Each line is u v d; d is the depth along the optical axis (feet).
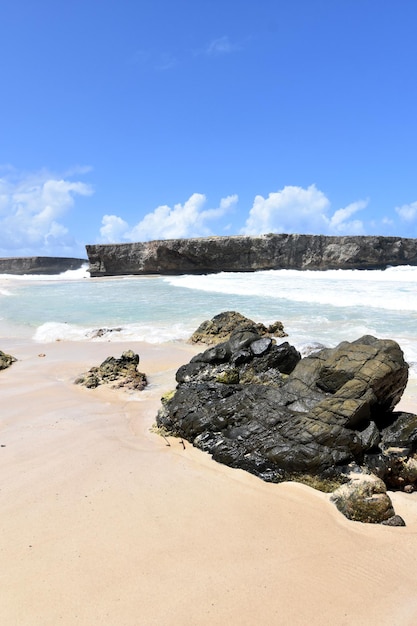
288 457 17.76
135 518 14.73
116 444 20.67
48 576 12.03
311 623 10.71
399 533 14.56
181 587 11.74
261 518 15.01
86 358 37.91
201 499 16.06
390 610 11.19
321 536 14.16
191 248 155.43
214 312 58.49
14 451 19.74
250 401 21.38
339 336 41.37
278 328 42.80
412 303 57.77
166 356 37.76
